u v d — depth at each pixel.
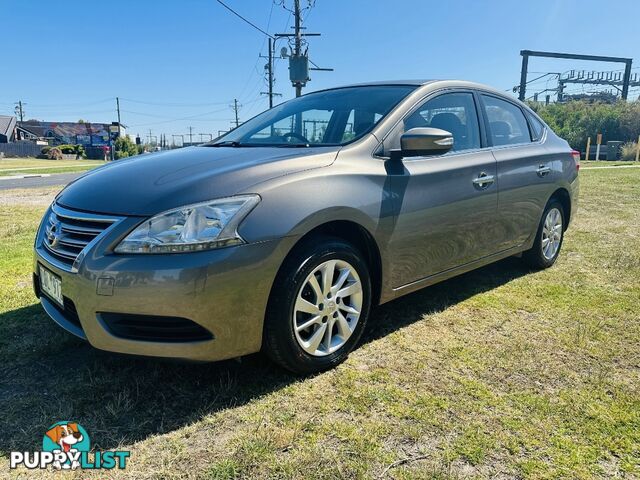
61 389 2.40
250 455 1.92
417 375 2.54
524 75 37.66
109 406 2.22
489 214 3.53
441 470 1.83
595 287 3.90
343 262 2.62
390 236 2.81
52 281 2.46
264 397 2.34
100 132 80.12
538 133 4.31
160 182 2.38
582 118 33.59
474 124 3.60
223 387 2.41
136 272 2.09
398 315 3.34
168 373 2.55
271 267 2.28
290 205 2.35
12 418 2.17
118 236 2.17
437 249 3.15
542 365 2.64
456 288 3.90
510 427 2.10
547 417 2.17
